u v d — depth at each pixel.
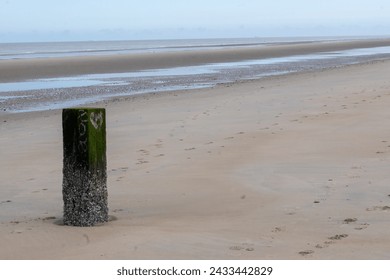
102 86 31.08
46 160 11.62
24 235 6.44
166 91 27.17
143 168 10.27
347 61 51.50
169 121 15.50
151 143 12.52
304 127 13.16
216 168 9.87
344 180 8.62
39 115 19.91
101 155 7.01
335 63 48.75
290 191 8.19
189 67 47.56
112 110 19.27
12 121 18.38
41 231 6.61
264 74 37.59
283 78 31.59
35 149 12.81
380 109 14.99
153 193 8.59
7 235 6.45
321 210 7.16
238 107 17.45
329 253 5.58
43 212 7.87
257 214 7.12
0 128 16.67
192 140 12.57
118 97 25.14
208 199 8.05
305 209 7.24
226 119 15.14
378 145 10.95
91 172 6.90
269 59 59.00
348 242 5.90
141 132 14.02
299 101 17.97
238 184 8.74
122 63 53.59
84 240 6.21
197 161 10.48
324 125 13.24
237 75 37.22
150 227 6.65
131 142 12.80
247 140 12.09
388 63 41.19
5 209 8.12
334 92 20.02
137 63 53.69
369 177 8.69
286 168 9.57
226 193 8.30
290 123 13.83
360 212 6.98
